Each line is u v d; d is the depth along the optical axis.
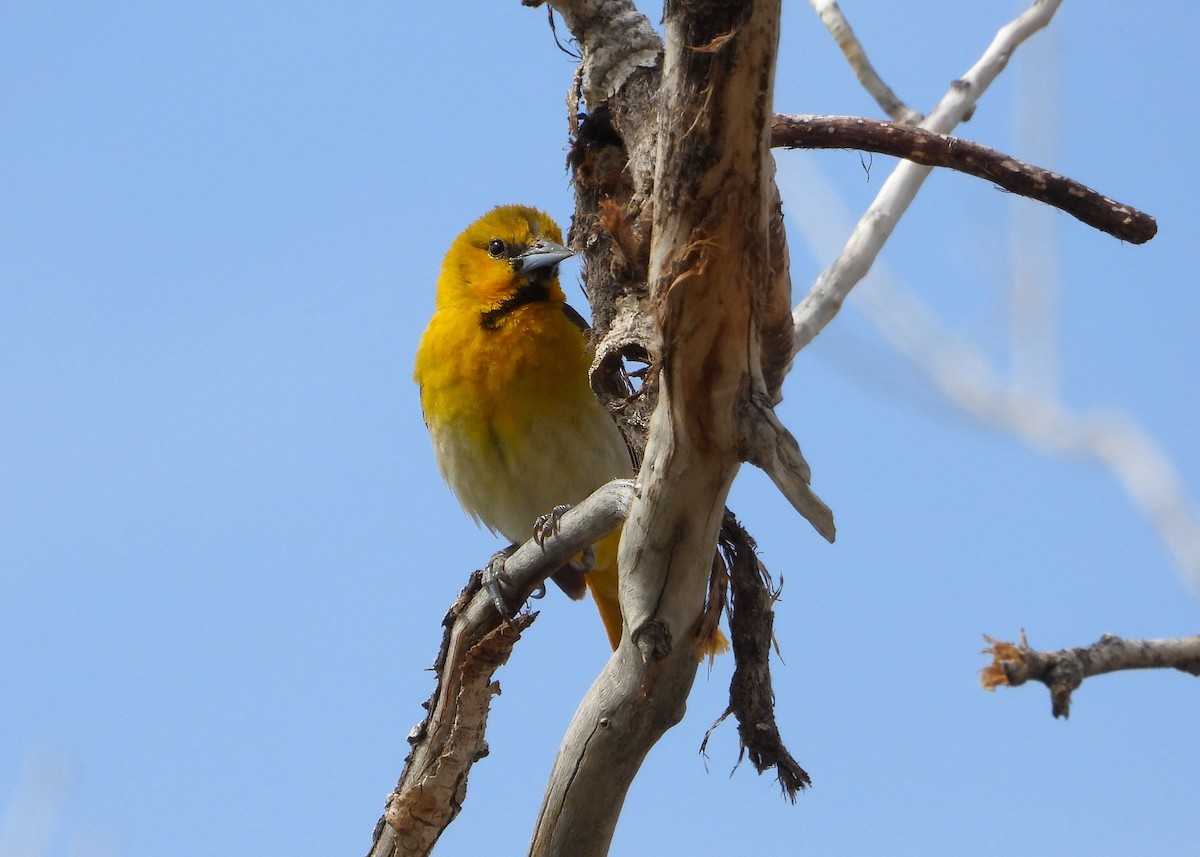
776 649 8.60
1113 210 7.97
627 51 8.72
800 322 9.88
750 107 6.22
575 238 9.20
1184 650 5.90
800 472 6.81
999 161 8.11
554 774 8.28
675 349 6.75
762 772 8.44
